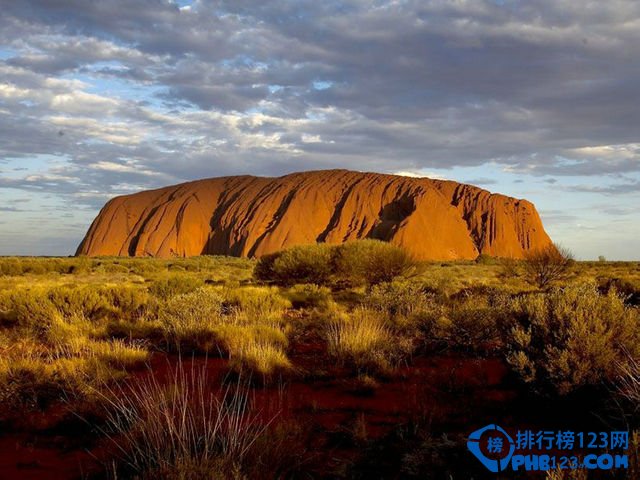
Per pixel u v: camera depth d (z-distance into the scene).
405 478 3.79
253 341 8.59
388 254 24.86
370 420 5.41
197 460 3.78
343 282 25.44
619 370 5.36
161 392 5.40
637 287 17.98
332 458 4.34
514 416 5.48
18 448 4.77
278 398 6.33
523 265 24.84
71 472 4.18
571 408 5.49
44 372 6.77
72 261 47.78
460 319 9.30
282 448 4.19
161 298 15.73
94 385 6.48
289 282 25.83
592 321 5.79
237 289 18.69
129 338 10.65
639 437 3.25
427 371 7.72
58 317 11.50
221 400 6.01
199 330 9.97
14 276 36.06
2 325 12.61
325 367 8.03
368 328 9.39
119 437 4.82
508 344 6.43
